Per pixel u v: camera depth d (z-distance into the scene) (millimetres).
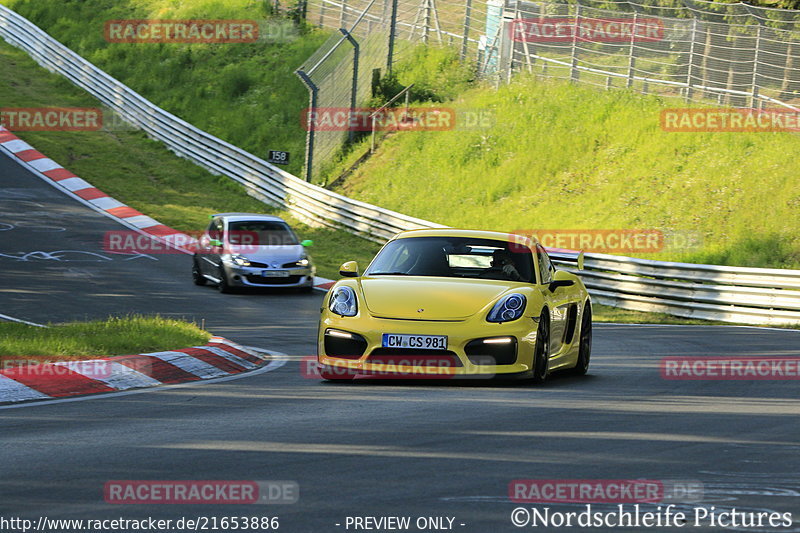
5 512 15789
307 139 118250
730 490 17766
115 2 185750
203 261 76125
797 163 94812
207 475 18500
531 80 124875
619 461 20188
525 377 32594
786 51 107562
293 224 112250
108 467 19219
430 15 144000
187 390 31094
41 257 82125
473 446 21609
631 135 108375
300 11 167125
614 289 79062
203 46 163125
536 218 99312
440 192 110188
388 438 22547
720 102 112688
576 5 124125
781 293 69375
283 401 28609
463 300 32656
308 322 57875
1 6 182875
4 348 33375
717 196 93250
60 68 164000
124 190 120000
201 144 132500
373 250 101438
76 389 30453
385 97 130750
